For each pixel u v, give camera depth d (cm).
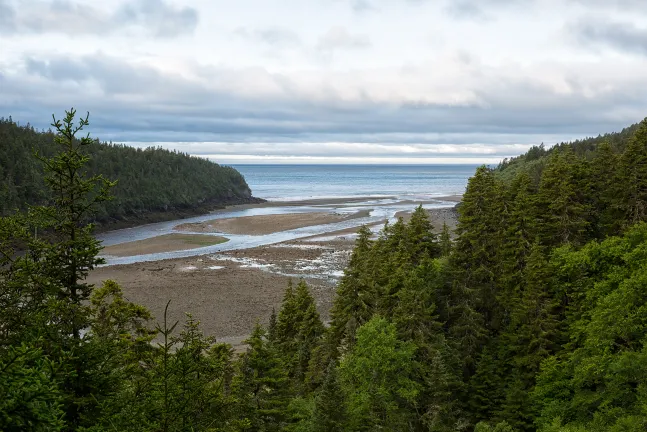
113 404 1191
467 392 2942
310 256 8312
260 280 6831
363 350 2677
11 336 1191
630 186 3594
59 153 1300
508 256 3519
